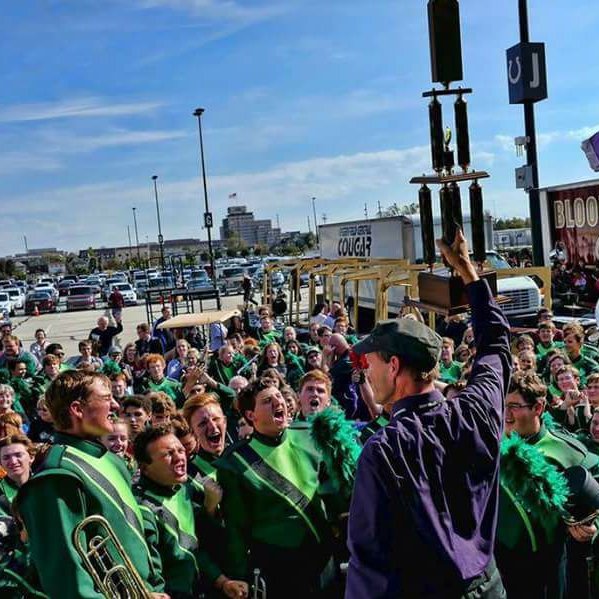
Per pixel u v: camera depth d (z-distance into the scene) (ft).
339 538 12.76
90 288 145.18
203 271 160.04
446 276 8.98
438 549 6.66
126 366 36.04
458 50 9.02
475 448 7.17
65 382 9.64
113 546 8.95
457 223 8.89
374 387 7.80
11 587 11.10
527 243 178.50
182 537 11.71
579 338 27.04
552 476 11.10
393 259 65.87
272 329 47.57
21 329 114.42
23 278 310.65
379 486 6.88
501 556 11.57
